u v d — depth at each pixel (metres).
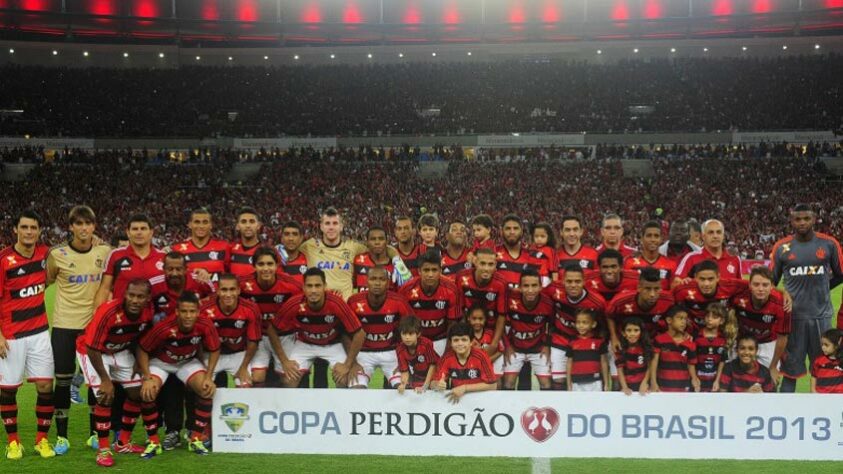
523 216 36.22
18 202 37.50
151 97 48.03
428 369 7.72
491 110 48.06
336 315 7.77
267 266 7.75
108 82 48.53
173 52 51.84
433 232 9.00
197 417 7.45
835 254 8.22
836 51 50.19
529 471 6.88
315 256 9.07
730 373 7.84
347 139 45.31
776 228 33.50
